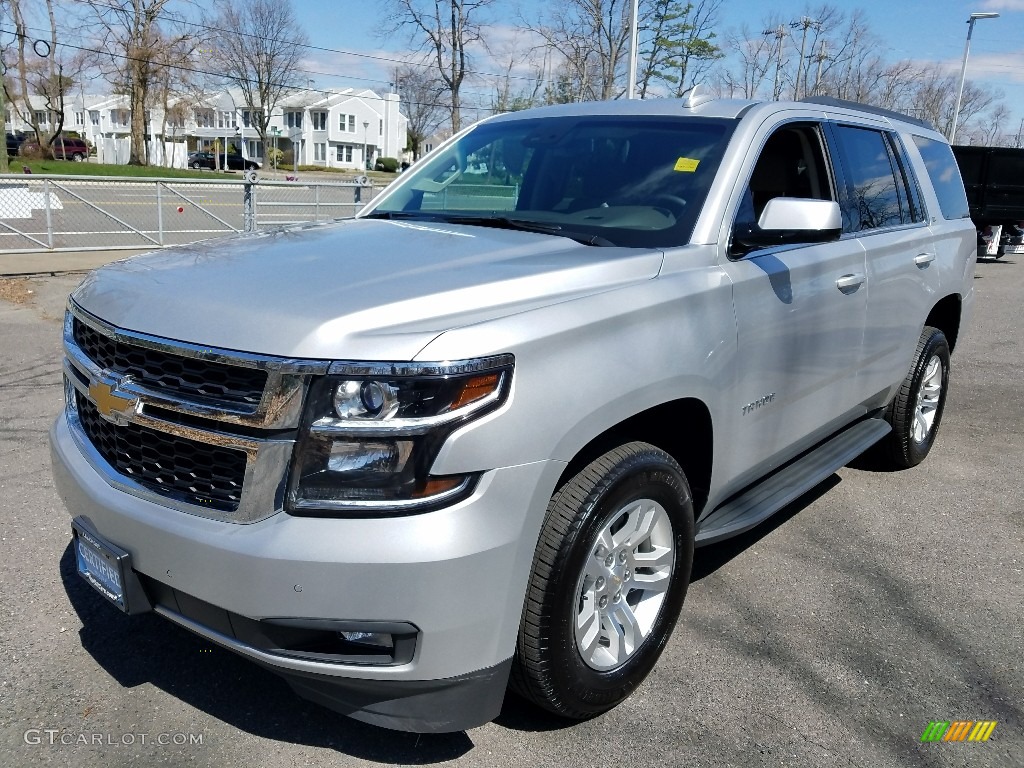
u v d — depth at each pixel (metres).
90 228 12.77
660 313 2.77
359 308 2.28
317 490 2.17
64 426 2.90
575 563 2.47
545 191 3.66
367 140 91.75
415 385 2.16
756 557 4.09
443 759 2.61
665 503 2.85
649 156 3.55
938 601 3.71
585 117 3.98
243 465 2.23
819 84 42.09
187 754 2.59
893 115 5.04
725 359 3.06
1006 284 16.16
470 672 2.32
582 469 2.56
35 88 62.75
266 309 2.31
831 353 3.86
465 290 2.43
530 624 2.44
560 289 2.62
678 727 2.79
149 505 2.39
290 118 89.31
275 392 2.16
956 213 5.52
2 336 8.13
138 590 2.45
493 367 2.23
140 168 50.66
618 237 3.21
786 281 3.42
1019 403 7.20
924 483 5.20
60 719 2.73
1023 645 3.37
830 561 4.07
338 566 2.13
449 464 2.18
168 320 2.39
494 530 2.25
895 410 5.04
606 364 2.53
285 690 2.92
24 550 3.82
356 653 2.28
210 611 2.31
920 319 4.83
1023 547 4.30
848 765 2.65
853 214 4.15
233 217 14.33
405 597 2.16
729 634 3.38
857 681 3.09
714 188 3.26
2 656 3.04
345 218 3.96
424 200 3.94
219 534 2.23
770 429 3.53
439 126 56.97
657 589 2.93
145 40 53.59
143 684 2.92
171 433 2.33
